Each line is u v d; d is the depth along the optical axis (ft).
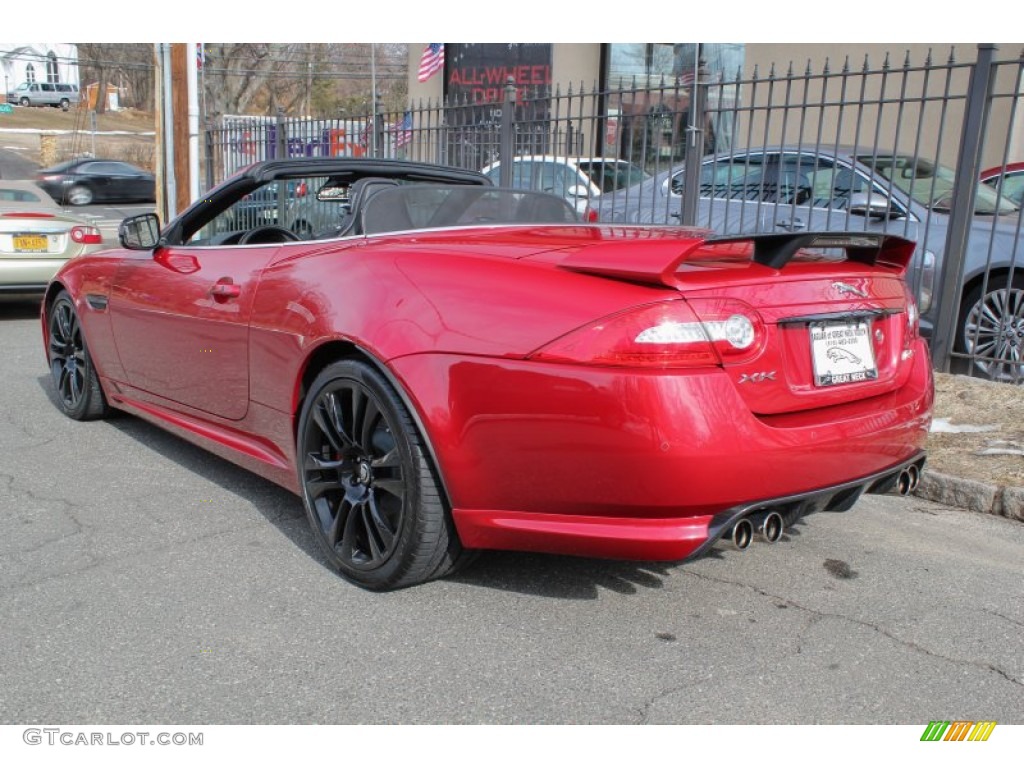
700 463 8.38
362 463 10.53
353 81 177.06
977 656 9.34
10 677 8.70
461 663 9.04
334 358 11.02
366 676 8.80
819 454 9.13
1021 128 36.22
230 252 13.26
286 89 171.63
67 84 194.90
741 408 8.63
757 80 21.34
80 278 16.98
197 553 11.66
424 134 35.22
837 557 11.84
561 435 8.73
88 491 14.01
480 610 10.14
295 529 12.53
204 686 8.59
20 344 26.78
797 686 8.72
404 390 9.68
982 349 21.13
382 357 9.87
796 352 9.33
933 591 10.85
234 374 12.67
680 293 8.59
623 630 9.75
